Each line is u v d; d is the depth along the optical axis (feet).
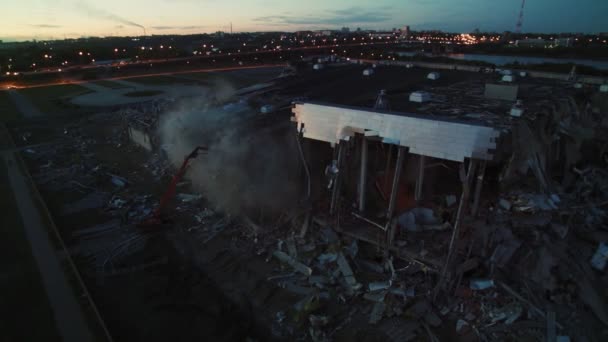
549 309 48.49
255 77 338.54
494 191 65.46
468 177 55.42
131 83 307.99
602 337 45.32
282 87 127.44
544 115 80.23
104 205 86.69
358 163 76.89
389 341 46.60
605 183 79.00
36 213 82.28
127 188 96.37
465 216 60.08
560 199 66.69
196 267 62.95
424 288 54.75
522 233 56.08
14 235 72.79
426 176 72.59
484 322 48.29
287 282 57.93
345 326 49.49
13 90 278.87
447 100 92.32
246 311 52.42
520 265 53.16
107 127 160.15
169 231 74.64
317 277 58.23
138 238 72.49
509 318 47.91
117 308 52.90
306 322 50.39
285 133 85.66
